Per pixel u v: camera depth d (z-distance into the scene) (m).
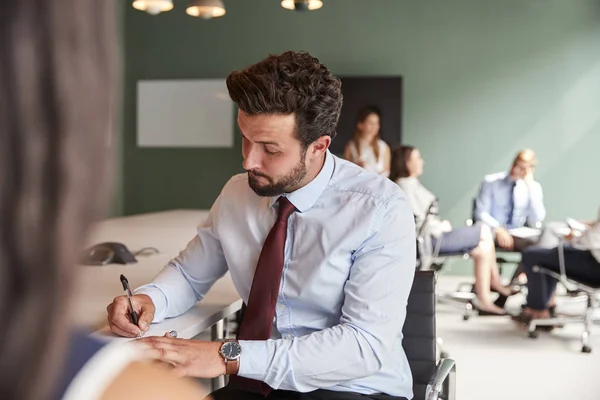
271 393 1.57
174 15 7.63
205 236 1.79
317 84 1.47
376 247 1.55
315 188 1.59
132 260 2.47
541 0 6.95
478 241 5.09
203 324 1.69
